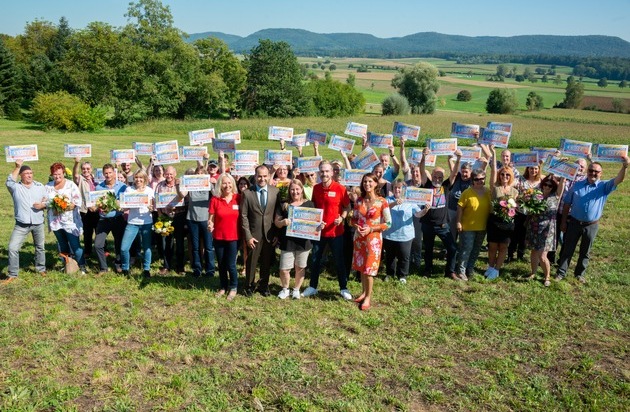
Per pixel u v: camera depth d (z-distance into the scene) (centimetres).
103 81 5628
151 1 6462
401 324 726
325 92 8250
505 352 652
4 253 1054
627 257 1042
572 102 9862
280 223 794
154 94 6031
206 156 1021
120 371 591
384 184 907
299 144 1116
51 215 891
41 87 6631
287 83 7450
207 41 6956
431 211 898
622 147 870
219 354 631
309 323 720
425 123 5850
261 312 757
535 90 14525
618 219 1401
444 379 588
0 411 509
